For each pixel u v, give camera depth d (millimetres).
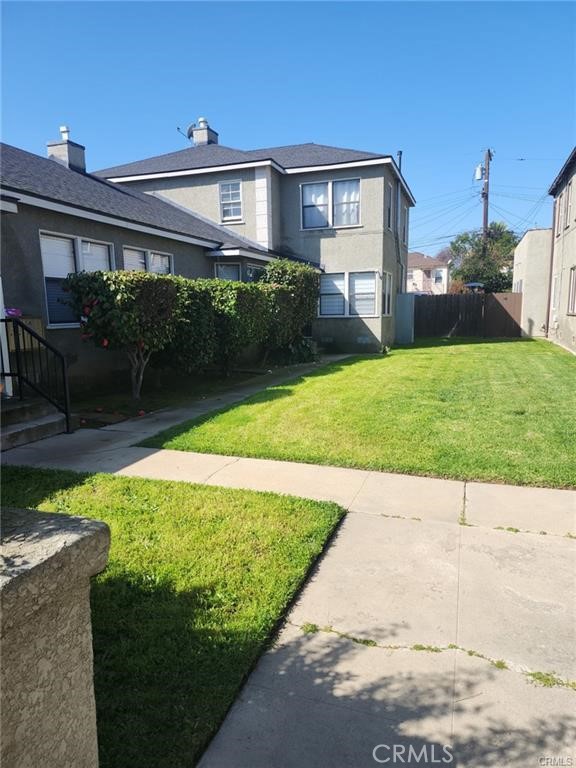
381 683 2221
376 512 3980
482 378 9641
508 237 46344
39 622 1302
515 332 21281
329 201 16375
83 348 8922
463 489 4410
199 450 5562
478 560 3250
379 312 16297
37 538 1401
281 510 3924
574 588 2943
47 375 8016
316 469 4961
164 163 17422
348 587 2965
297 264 13594
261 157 16250
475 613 2713
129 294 7086
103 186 12000
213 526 3650
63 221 8422
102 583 2934
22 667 1256
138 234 10266
